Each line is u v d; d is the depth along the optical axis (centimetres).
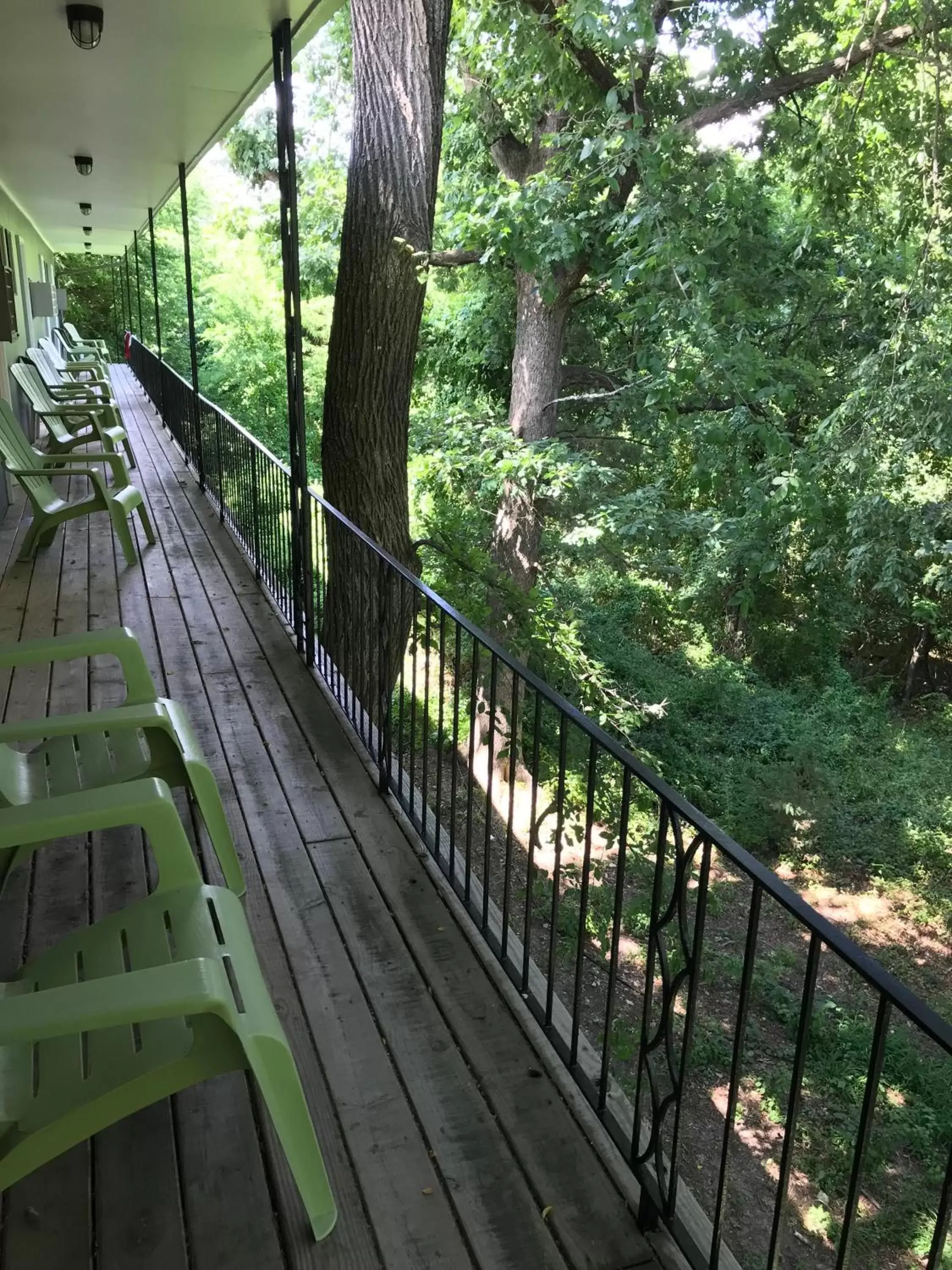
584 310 1145
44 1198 168
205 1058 153
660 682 1262
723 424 926
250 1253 160
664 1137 508
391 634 324
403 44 564
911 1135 541
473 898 265
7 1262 157
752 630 1423
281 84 403
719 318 809
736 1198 482
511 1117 190
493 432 989
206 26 398
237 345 2045
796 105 812
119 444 1007
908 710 1441
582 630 1203
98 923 183
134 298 2598
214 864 275
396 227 585
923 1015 98
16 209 1052
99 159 744
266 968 232
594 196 816
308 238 1398
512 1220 168
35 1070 156
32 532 581
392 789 324
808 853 976
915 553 1041
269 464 518
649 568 1227
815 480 885
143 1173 174
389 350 601
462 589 834
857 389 887
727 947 732
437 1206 170
